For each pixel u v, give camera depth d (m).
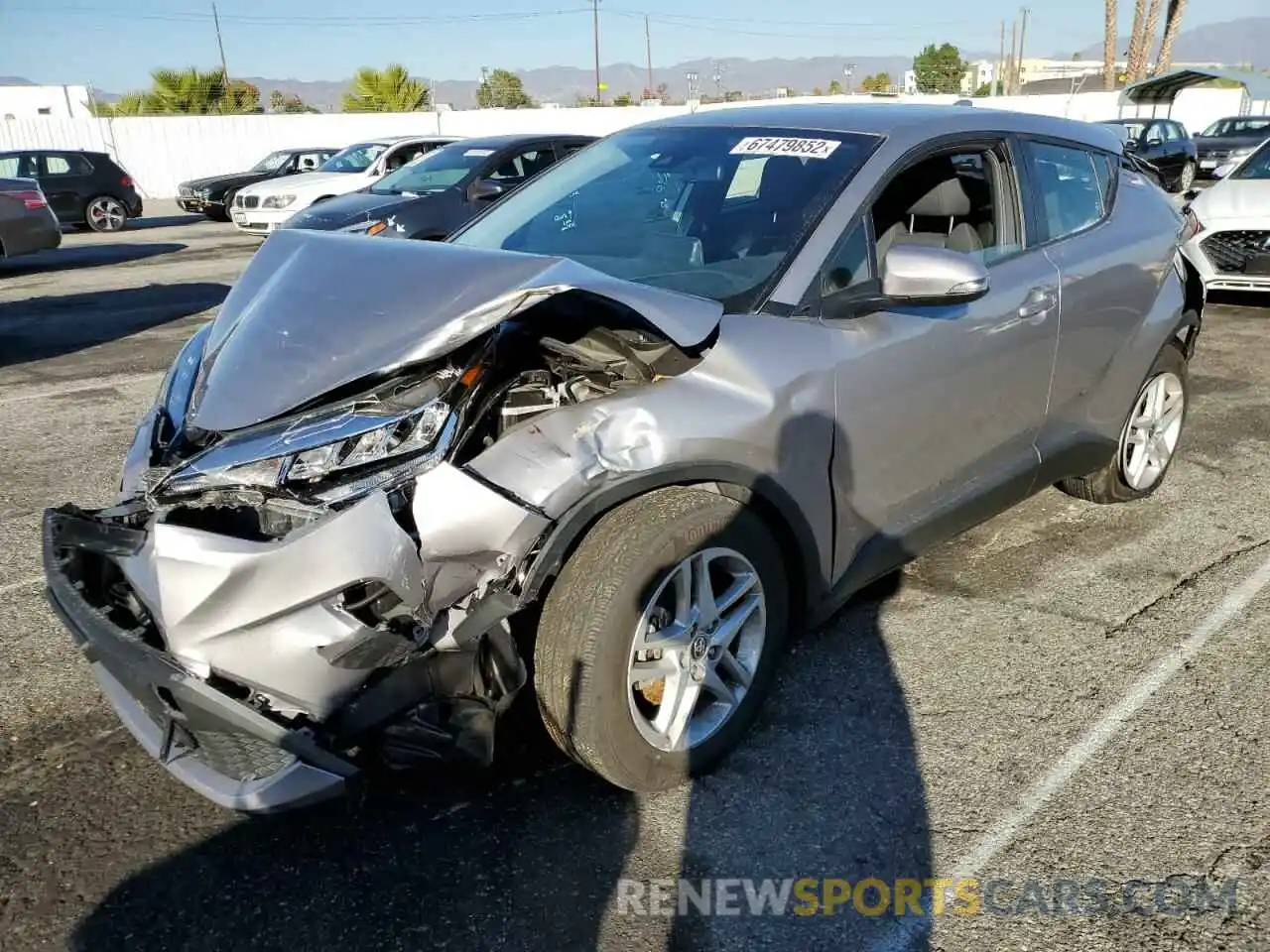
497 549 2.35
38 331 9.37
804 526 2.88
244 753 2.32
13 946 2.25
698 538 2.56
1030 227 3.76
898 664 3.40
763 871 2.48
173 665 2.18
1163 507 4.77
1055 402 3.87
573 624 2.45
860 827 2.63
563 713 2.49
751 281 2.97
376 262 2.72
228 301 2.97
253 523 2.32
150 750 2.51
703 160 3.55
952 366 3.27
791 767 2.87
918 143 3.35
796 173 3.28
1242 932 2.29
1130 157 4.77
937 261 2.83
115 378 7.50
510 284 2.42
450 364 2.46
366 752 2.36
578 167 3.92
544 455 2.41
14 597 3.90
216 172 29.73
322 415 2.34
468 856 2.52
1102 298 3.96
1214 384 6.94
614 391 2.58
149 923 2.32
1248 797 2.73
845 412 2.93
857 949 2.26
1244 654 3.46
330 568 2.20
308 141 30.66
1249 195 8.84
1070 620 3.69
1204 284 4.85
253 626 2.20
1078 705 3.17
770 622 2.87
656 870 2.48
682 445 2.54
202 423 2.42
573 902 2.38
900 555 3.31
